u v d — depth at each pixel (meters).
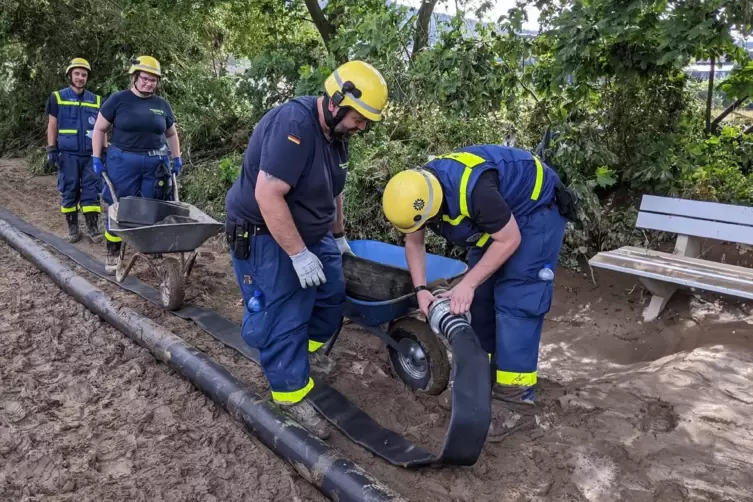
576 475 2.87
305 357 3.15
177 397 3.58
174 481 2.87
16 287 5.38
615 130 5.90
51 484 2.83
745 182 5.56
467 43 5.75
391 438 3.14
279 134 2.75
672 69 5.45
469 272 2.88
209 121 8.96
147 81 5.23
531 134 6.23
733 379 3.53
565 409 3.41
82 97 6.57
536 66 5.82
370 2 7.21
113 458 3.05
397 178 2.78
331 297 3.49
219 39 11.78
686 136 5.87
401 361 3.75
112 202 5.39
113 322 4.44
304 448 2.84
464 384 2.64
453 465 2.92
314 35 10.30
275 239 2.84
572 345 4.36
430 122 6.16
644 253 4.75
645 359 4.15
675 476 2.80
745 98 5.64
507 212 2.75
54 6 10.98
